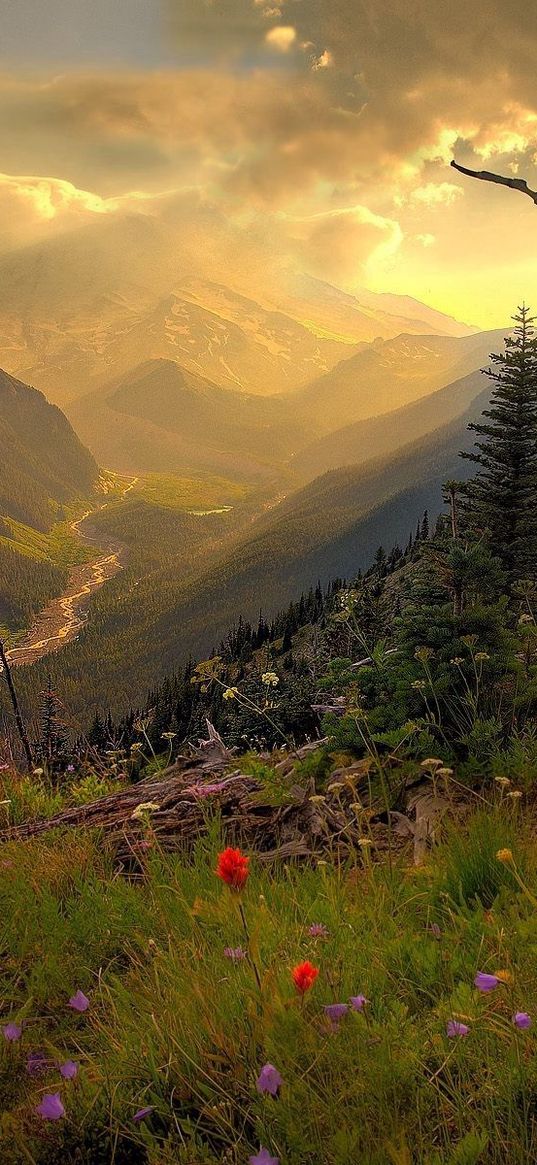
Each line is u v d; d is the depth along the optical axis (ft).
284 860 14.57
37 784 25.62
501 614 17.33
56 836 17.35
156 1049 8.15
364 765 16.47
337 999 8.05
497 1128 6.14
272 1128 6.68
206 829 16.20
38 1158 7.06
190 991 8.79
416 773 15.72
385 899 10.89
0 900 14.23
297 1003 7.93
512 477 106.01
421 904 10.85
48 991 10.78
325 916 10.21
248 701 20.98
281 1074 7.14
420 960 8.91
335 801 15.96
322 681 18.42
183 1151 6.67
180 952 10.23
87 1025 9.86
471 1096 6.54
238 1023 8.14
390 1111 6.59
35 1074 8.79
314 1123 6.55
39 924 12.78
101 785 24.13
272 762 19.31
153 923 12.05
